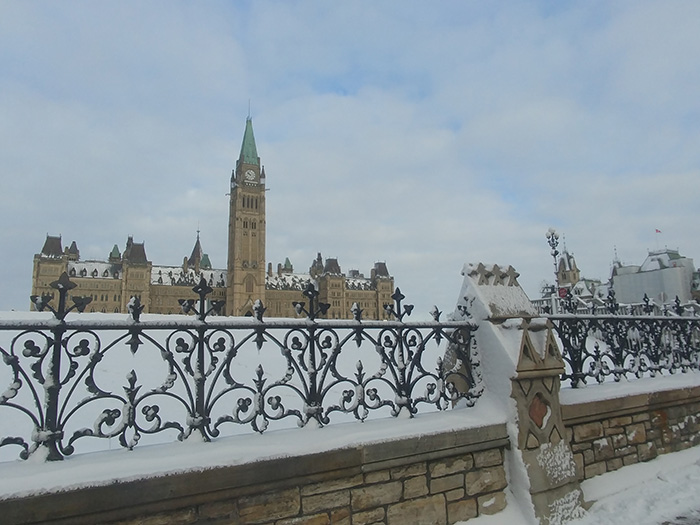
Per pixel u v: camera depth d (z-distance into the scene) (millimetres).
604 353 6051
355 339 4059
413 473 3822
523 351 4477
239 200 127375
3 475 2557
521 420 4332
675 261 62156
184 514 2904
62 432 2854
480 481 4141
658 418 5734
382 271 141125
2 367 10758
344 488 3498
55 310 2912
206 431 3297
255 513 3129
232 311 120562
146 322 3146
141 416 7242
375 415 7824
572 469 4543
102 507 2629
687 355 7242
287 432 3568
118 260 125625
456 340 4723
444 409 4566
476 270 5117
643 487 4988
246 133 134250
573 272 87562
